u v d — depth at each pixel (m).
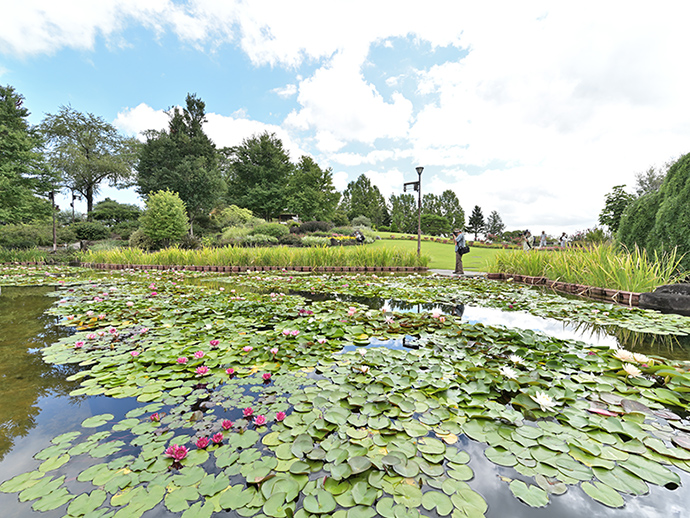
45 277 7.56
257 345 2.38
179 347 2.37
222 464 1.10
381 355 2.19
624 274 4.73
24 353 2.29
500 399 1.59
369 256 9.82
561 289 5.76
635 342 2.59
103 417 1.44
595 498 0.94
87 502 0.93
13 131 15.81
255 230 20.56
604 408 1.47
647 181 21.02
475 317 3.44
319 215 36.44
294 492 0.96
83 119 28.58
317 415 1.44
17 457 1.15
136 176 30.44
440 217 51.16
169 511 0.89
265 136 37.56
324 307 3.76
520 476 1.05
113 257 11.43
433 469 1.08
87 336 2.57
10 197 14.99
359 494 0.96
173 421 1.40
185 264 10.47
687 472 1.06
